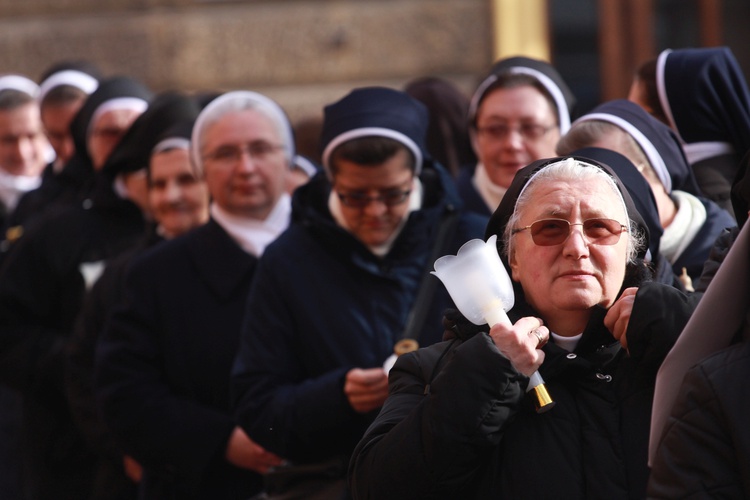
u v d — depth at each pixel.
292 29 26.78
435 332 11.59
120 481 14.59
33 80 27.17
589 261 7.98
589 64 26.53
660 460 7.09
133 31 27.00
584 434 7.77
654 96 12.16
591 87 26.58
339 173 11.70
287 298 11.73
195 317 12.99
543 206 8.08
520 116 13.29
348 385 11.09
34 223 16.84
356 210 11.67
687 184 10.91
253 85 26.84
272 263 11.91
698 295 8.11
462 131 16.02
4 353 15.95
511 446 7.73
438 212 12.01
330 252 11.85
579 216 8.02
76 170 18.77
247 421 11.53
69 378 14.74
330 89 26.75
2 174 21.78
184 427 12.66
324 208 12.16
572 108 14.05
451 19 26.47
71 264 16.06
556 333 8.10
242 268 13.09
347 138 11.61
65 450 16.02
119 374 12.94
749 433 6.82
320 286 11.72
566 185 8.11
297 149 16.97
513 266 8.30
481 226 12.11
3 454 18.44
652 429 7.45
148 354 12.98
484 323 7.98
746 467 6.79
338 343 11.56
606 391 7.89
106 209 16.28
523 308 8.17
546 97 13.46
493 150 13.40
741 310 7.33
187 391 12.94
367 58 26.66
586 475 7.64
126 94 17.91
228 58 26.88
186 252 13.27
